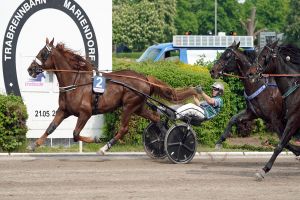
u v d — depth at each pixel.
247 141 17.05
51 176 11.64
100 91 13.69
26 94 15.56
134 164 13.34
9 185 10.73
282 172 12.45
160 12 59.28
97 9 16.06
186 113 13.74
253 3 74.44
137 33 52.81
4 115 14.59
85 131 15.85
